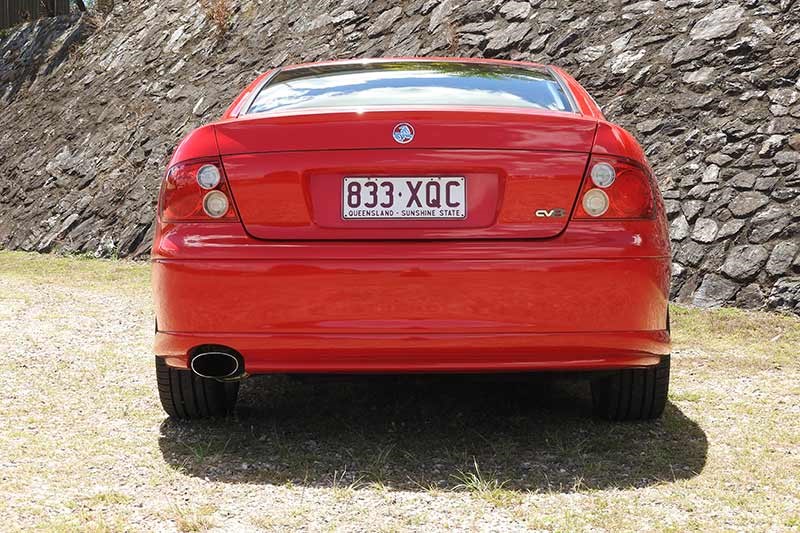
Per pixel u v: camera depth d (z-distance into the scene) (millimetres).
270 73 3939
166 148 11070
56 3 18156
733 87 7555
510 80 3598
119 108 12602
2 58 16656
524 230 2934
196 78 12281
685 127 7438
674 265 6355
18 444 3203
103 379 4254
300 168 2951
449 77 3598
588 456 3113
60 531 2410
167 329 3018
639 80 8180
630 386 3402
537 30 9594
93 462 3031
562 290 2893
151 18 14758
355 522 2514
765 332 5305
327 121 2969
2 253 10414
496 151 2943
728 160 6918
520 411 3695
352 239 2936
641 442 3281
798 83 7301
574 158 2963
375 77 3611
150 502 2666
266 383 4191
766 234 6238
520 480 2869
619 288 2918
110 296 7105
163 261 2992
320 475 2914
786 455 3135
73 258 9852
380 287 2879
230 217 2971
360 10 11781
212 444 3246
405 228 2934
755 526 2496
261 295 2908
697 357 4754
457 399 3879
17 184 12250
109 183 11023
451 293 2877
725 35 8109
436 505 2648
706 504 2664
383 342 2893
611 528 2469
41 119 13727
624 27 8953
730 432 3406
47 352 4828
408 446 3229
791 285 5836
